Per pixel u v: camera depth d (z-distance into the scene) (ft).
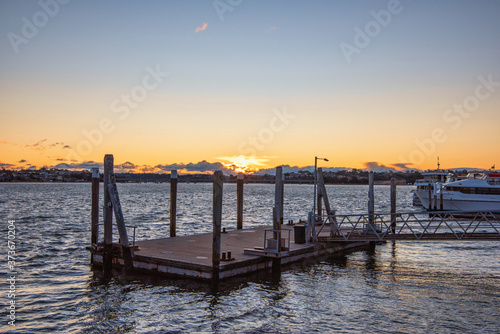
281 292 51.52
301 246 67.97
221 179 50.67
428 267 68.39
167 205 232.53
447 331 40.40
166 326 40.45
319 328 40.60
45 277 57.62
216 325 40.83
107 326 40.32
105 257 58.18
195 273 51.85
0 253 75.46
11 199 273.54
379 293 52.44
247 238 73.82
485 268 67.97
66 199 286.87
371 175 87.61
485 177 159.74
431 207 168.45
